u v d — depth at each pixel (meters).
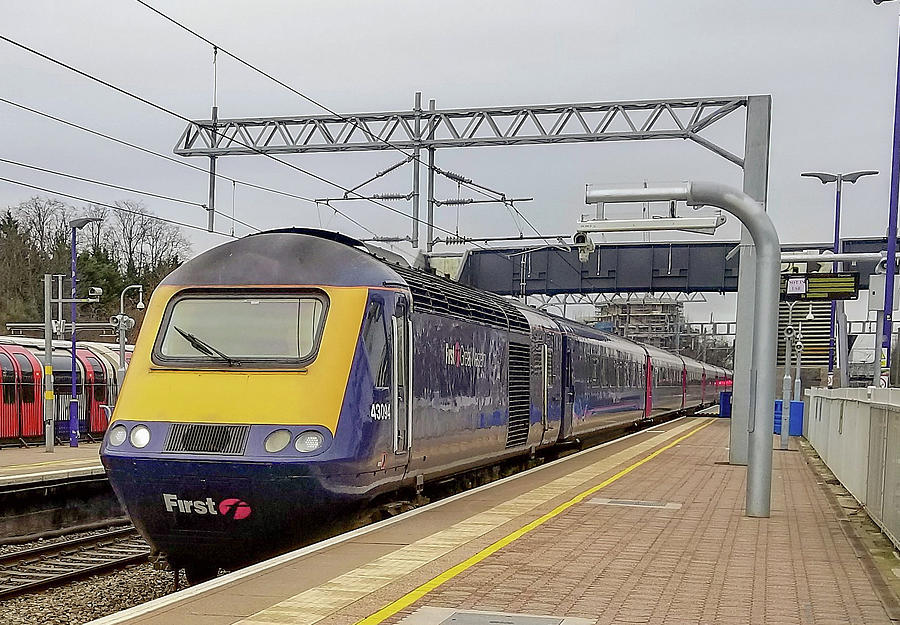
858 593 9.52
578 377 28.36
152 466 12.36
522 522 13.50
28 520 21.08
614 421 35.72
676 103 24.69
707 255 44.56
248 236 14.17
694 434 36.34
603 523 13.62
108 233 84.00
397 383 13.83
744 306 23.44
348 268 13.55
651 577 10.05
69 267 78.19
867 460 15.44
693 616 8.48
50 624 12.78
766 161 24.11
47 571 16.22
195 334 13.16
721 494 17.34
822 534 13.19
